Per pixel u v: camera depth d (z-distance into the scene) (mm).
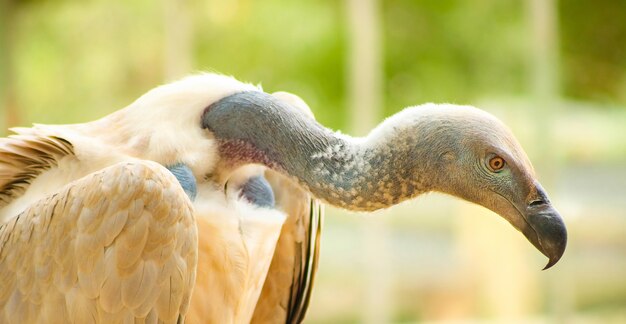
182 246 6039
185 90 6820
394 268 21438
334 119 22375
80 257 6031
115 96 20172
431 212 22438
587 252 21719
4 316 6242
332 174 6555
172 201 6035
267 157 6723
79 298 6039
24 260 6242
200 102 6801
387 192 6461
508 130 6344
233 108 6754
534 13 15547
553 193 15750
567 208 20891
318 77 22453
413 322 20312
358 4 15766
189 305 6359
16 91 18078
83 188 6133
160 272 5988
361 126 15766
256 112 6715
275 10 21922
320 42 22297
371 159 6473
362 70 15812
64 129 6746
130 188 6008
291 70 22359
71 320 6059
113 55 20094
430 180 6375
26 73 19859
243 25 21578
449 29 22453
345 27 22141
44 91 20219
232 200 6898
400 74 22516
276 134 6676
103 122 6883
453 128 6281
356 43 15867
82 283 6023
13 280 6270
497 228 19500
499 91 22250
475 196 6281
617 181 23047
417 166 6371
